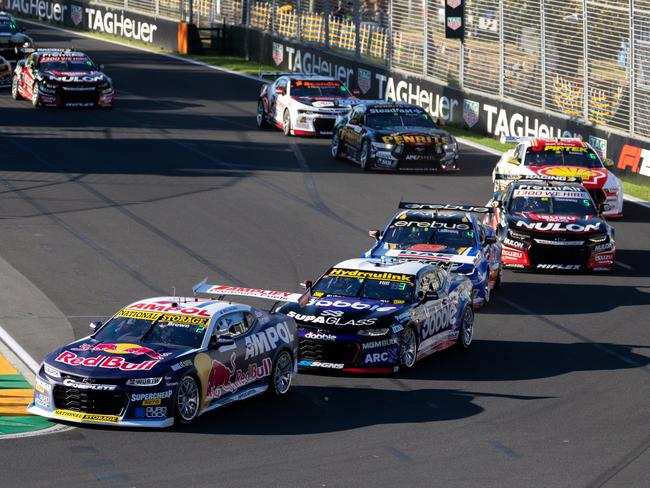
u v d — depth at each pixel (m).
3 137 133.12
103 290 77.06
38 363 60.44
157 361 50.62
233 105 166.88
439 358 66.50
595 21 131.75
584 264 88.50
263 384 56.34
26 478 43.22
